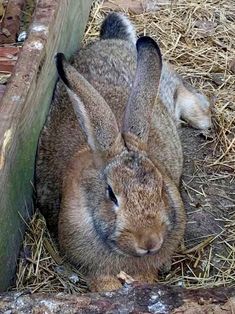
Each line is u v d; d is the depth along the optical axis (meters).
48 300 0.61
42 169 0.81
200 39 1.09
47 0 0.88
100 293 0.61
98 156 0.71
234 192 0.89
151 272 0.77
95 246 0.73
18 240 0.77
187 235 0.83
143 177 0.67
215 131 0.96
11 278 0.75
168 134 0.84
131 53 0.93
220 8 1.14
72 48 0.99
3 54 0.98
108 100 0.82
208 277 0.78
